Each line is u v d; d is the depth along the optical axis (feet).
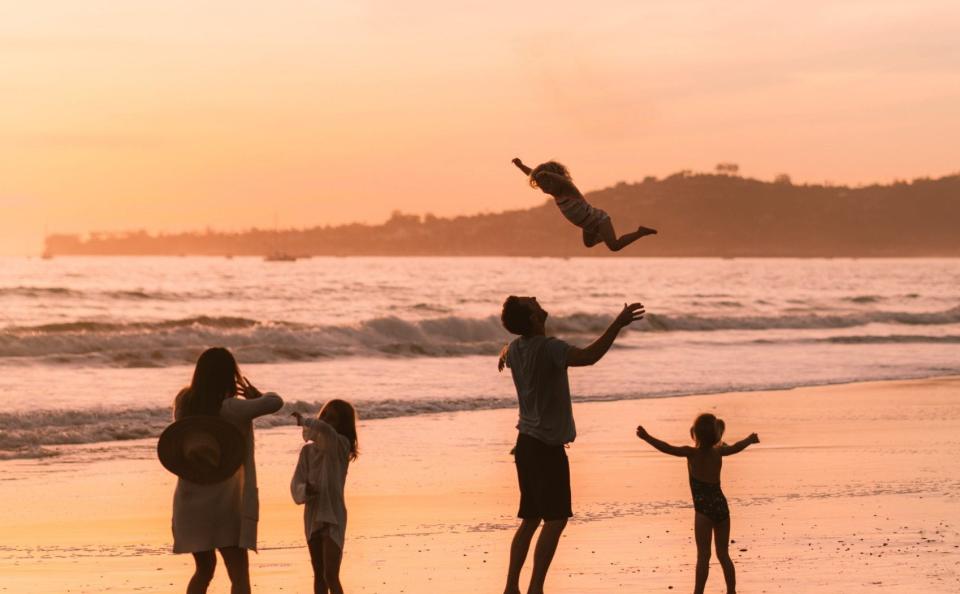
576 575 42.98
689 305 362.53
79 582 43.09
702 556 39.91
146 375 138.31
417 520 56.54
